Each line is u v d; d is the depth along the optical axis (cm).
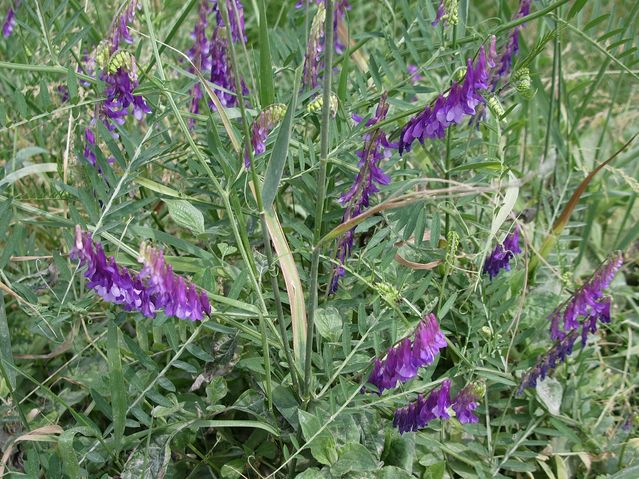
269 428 24
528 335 29
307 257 27
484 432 28
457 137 36
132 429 26
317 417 23
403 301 27
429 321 21
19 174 27
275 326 27
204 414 24
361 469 23
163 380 24
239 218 23
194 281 24
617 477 27
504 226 31
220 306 24
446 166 30
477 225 29
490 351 27
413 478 24
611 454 29
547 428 29
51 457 22
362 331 25
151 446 24
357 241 29
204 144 30
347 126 28
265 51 24
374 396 25
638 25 39
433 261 28
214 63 28
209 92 23
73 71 24
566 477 28
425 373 26
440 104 22
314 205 28
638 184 31
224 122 23
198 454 26
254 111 27
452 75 27
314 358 25
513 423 29
